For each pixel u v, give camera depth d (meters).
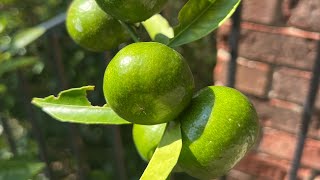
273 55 0.34
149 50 0.15
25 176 0.30
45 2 0.61
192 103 0.16
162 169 0.15
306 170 0.36
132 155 0.62
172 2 0.60
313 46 0.32
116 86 0.15
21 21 0.58
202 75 0.67
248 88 0.36
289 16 0.32
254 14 0.34
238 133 0.16
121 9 0.16
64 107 0.18
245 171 0.38
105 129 0.65
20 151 0.60
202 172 0.16
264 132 0.37
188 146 0.16
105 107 0.18
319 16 0.31
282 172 0.36
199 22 0.18
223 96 0.16
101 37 0.19
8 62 0.38
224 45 0.36
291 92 0.34
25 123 0.64
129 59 0.15
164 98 0.15
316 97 0.33
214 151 0.15
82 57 0.64
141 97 0.15
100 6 0.16
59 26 0.38
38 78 0.67
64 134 0.65
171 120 0.16
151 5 0.16
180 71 0.15
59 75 0.41
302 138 0.33
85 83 0.65
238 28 0.32
